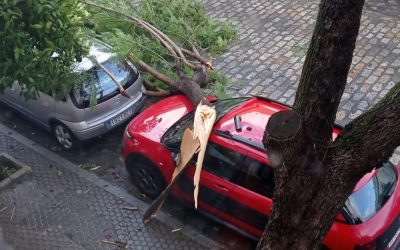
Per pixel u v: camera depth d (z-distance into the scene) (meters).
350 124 3.80
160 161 6.56
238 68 9.71
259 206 5.76
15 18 5.96
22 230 6.59
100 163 7.71
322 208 3.91
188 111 7.05
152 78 8.62
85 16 7.02
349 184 3.87
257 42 10.49
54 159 7.84
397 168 6.05
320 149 3.77
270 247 4.25
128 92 7.86
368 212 5.32
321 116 3.67
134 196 7.05
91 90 7.30
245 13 11.62
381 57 9.76
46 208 6.91
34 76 6.55
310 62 3.61
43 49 6.52
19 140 8.34
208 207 6.36
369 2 11.77
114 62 7.80
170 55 8.45
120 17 8.73
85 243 6.33
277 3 11.99
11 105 8.55
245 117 6.17
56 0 6.24
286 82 9.24
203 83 7.93
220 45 9.56
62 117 7.64
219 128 6.10
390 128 3.50
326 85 3.58
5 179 7.34
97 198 7.04
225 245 6.26
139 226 6.54
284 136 3.55
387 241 5.33
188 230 6.47
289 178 3.83
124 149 7.05
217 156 6.05
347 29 3.40
